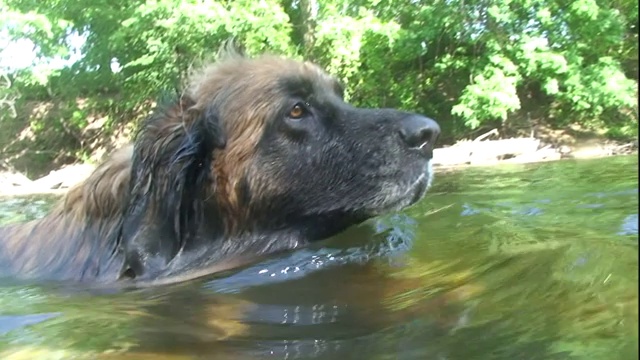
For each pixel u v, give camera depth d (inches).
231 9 129.0
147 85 141.4
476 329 14.1
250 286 21.7
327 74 30.5
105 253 27.3
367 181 27.7
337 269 23.3
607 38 126.7
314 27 139.0
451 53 145.2
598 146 113.3
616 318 13.0
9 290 24.4
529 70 127.0
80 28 149.7
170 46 132.3
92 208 28.6
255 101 28.1
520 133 133.2
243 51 32.9
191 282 23.4
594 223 26.3
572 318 13.7
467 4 135.8
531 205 34.6
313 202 28.4
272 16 126.7
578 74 126.7
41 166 145.1
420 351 13.2
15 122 155.4
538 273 18.3
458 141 124.6
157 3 125.0
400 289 19.2
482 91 123.9
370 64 137.7
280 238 28.6
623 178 45.0
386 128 27.9
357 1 140.2
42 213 55.0
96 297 22.0
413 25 138.6
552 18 132.6
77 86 151.9
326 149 28.0
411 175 27.7
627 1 128.8
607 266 17.4
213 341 15.2
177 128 27.6
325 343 14.5
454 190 47.8
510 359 12.1
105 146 148.2
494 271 19.6
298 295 19.8
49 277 27.4
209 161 28.0
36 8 142.6
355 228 31.8
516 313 14.8
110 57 149.3
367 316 16.5
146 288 23.2
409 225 31.8
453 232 28.5
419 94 147.4
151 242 26.2
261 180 28.0
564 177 51.2
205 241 27.7
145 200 26.5
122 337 15.9
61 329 17.1
